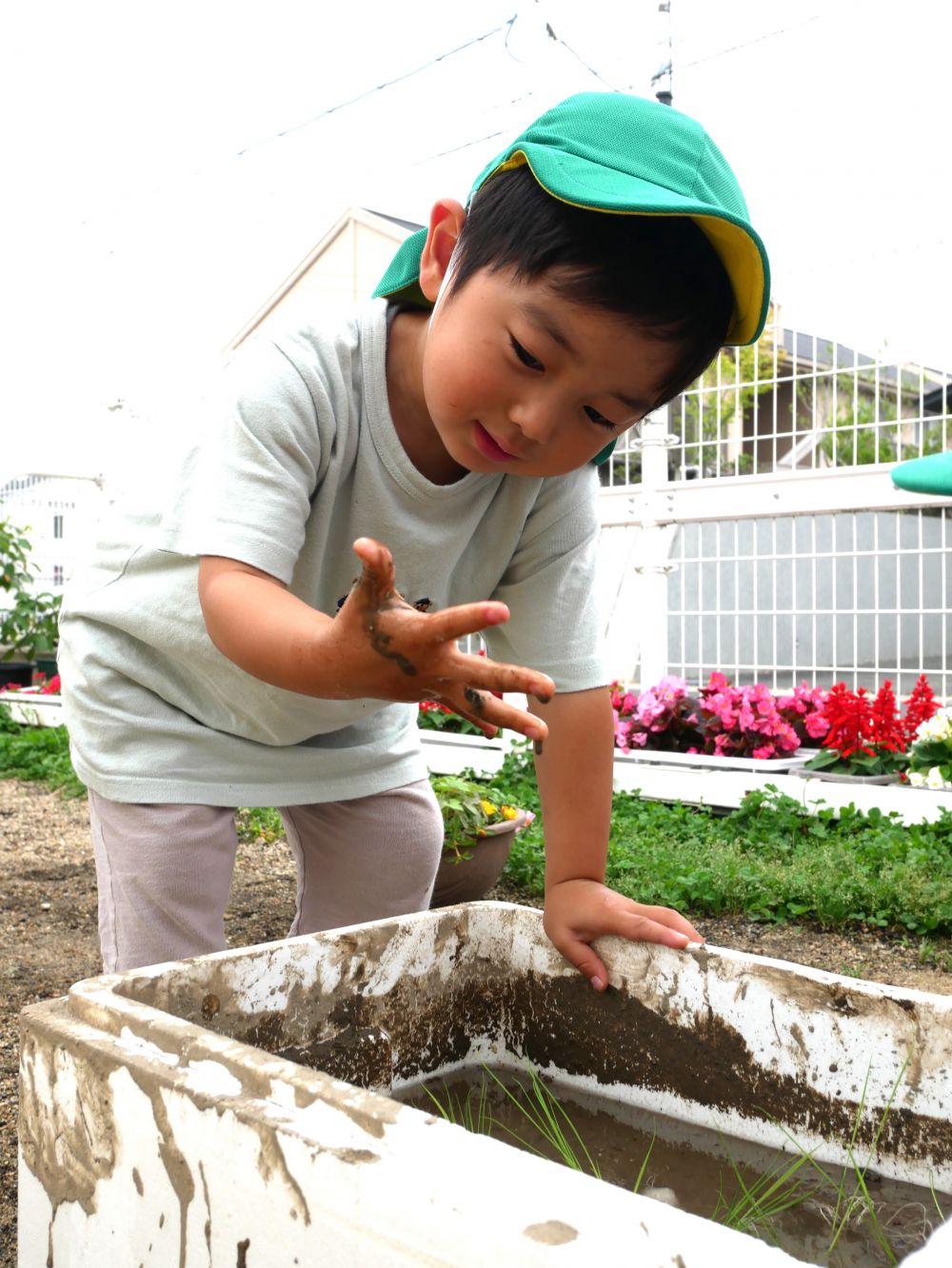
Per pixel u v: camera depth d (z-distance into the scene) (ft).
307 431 4.87
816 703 18.47
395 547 5.47
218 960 4.02
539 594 5.76
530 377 4.06
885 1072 4.02
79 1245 3.14
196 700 5.85
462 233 4.46
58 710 26.81
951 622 26.50
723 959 4.44
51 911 12.52
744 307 4.37
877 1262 3.46
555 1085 4.94
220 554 4.40
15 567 34.35
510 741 18.60
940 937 11.46
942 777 15.80
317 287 39.22
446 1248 2.24
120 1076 2.97
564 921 4.88
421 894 6.49
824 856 13.17
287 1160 2.52
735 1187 3.96
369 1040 4.61
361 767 6.15
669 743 18.81
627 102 4.41
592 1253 2.07
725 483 19.53
